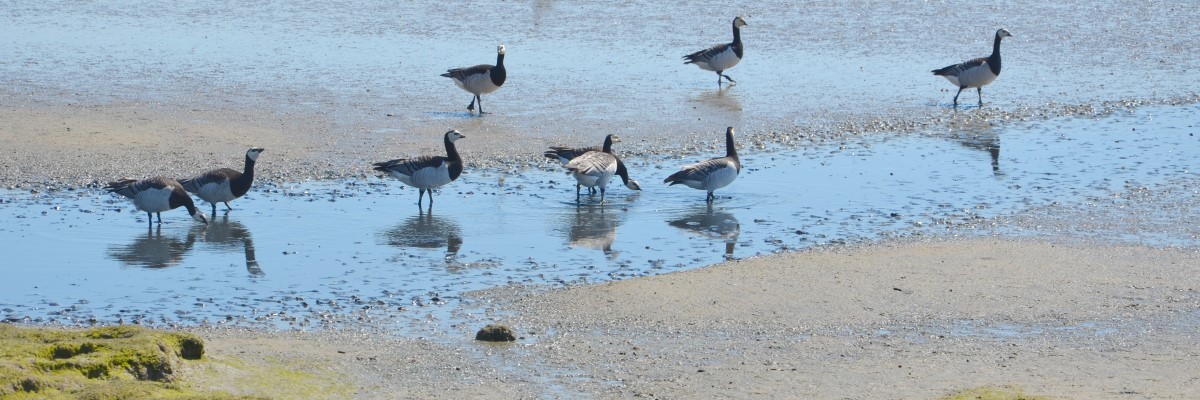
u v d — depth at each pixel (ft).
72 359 37.60
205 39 140.26
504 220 67.31
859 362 44.06
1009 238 62.08
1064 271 55.83
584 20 155.02
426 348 45.83
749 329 48.29
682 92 107.65
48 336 40.34
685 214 68.54
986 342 46.37
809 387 41.29
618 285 54.34
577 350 45.68
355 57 127.03
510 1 173.17
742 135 89.51
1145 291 52.70
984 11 159.22
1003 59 125.49
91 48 133.08
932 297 52.13
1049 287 53.36
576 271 57.36
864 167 79.77
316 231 65.00
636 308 50.98
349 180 76.28
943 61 124.47
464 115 96.94
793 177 77.15
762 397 40.32
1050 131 90.94
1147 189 72.49
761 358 44.68
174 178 74.74
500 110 99.04
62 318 50.16
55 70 117.80
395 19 156.87
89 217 67.62
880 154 83.61
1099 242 61.05
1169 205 68.69
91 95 104.06
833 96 105.50
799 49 132.67
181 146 84.28
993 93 106.83
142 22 155.22
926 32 143.64
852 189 73.87
